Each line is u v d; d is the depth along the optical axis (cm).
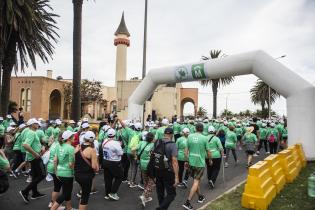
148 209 739
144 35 2031
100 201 807
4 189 625
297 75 1355
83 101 4459
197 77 1617
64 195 649
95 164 630
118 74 5156
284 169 978
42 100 4122
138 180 1069
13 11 1778
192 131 1669
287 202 761
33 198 823
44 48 2214
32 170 796
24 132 1062
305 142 1325
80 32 1908
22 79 4206
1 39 1827
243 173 1197
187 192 900
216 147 952
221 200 775
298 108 1335
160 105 4497
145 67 2025
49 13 2264
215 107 3944
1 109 2023
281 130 1794
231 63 1484
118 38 5197
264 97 5300
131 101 1881
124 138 1012
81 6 1911
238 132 1975
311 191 711
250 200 695
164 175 648
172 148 653
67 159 647
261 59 1405
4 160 618
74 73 1892
